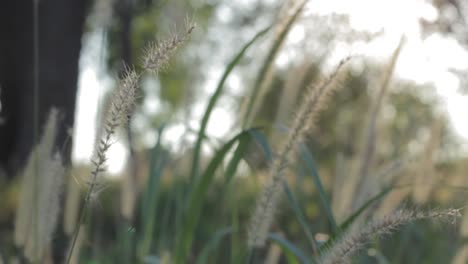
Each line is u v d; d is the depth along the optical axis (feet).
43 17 33.99
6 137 44.11
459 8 14.03
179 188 9.30
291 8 7.48
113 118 4.54
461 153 10.72
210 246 8.32
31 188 7.19
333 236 6.18
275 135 8.30
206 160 10.05
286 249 6.74
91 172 4.76
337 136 12.43
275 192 6.34
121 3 12.77
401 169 9.11
